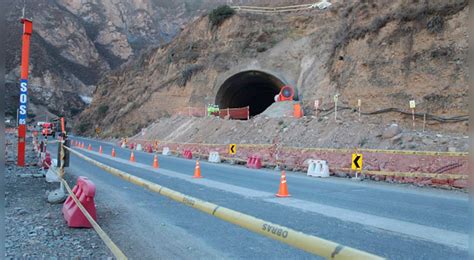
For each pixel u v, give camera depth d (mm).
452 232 7301
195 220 8781
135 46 174125
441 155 14883
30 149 31859
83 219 8000
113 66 157125
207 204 4234
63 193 10672
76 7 170750
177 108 53656
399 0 28562
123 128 62125
